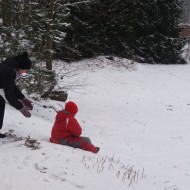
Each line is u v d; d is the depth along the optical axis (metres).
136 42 29.64
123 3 27.59
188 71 29.11
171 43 31.05
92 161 5.60
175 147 10.12
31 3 11.73
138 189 4.98
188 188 6.25
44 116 11.43
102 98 18.06
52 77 12.80
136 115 14.84
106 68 25.11
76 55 25.11
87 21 25.72
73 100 17.05
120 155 8.49
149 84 23.17
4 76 5.16
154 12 29.80
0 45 10.96
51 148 5.73
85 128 11.99
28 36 11.56
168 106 17.14
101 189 4.50
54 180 4.54
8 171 4.59
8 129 7.15
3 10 11.48
